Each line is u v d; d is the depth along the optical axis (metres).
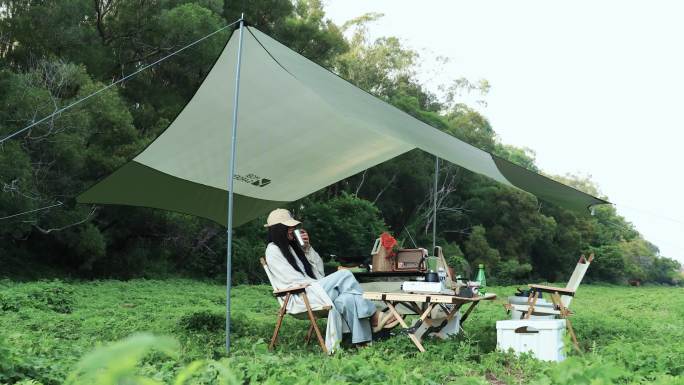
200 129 6.92
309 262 6.10
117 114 16.41
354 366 3.88
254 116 6.91
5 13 16.45
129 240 19.86
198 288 16.69
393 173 31.48
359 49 37.41
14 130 14.70
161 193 7.99
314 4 29.56
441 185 33.94
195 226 19.81
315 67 6.79
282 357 4.74
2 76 15.04
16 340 5.07
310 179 8.48
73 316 8.83
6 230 14.62
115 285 15.42
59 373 3.75
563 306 6.26
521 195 35.47
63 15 16.66
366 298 5.43
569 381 2.16
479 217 35.44
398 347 5.23
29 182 14.54
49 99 14.66
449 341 5.52
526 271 33.94
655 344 6.34
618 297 19.42
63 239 16.70
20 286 10.98
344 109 6.27
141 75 20.06
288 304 5.64
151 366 3.97
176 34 18.83
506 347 5.16
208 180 7.90
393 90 36.94
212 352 5.13
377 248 6.79
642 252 47.94
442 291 5.46
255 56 6.12
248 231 23.30
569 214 39.94
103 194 7.79
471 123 37.09
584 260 6.63
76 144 15.14
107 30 19.27
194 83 20.77
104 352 0.66
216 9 20.80
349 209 25.91
